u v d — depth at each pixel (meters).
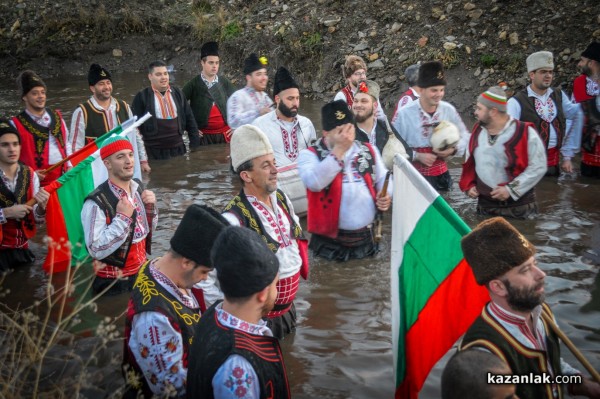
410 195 3.64
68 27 17.66
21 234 6.27
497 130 6.58
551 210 7.05
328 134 5.59
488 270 2.85
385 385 4.22
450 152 7.02
